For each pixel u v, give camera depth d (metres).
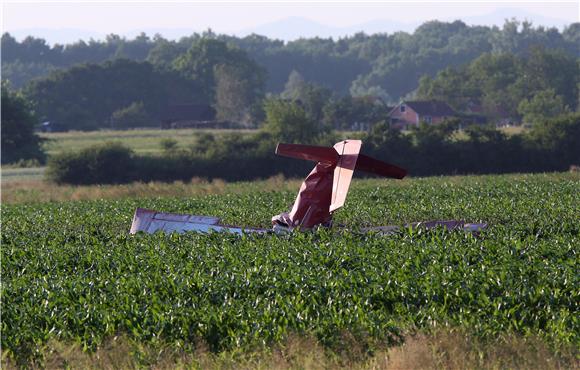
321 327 44.84
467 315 46.59
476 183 144.38
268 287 53.41
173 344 44.50
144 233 77.00
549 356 41.22
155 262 62.91
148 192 163.25
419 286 51.50
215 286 53.75
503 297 48.62
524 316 45.81
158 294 52.84
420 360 40.62
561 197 109.50
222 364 41.94
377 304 50.00
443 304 48.94
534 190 123.44
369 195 123.94
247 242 70.06
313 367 40.72
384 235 72.50
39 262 67.50
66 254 69.50
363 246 65.81
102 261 64.81
